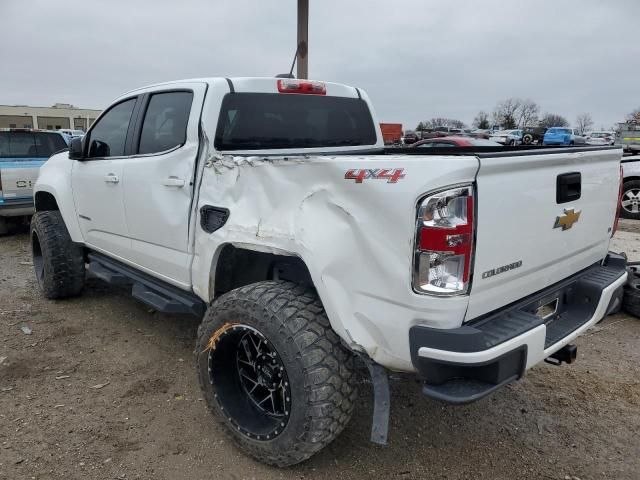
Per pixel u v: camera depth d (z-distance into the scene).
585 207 2.85
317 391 2.37
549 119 79.19
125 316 4.78
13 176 7.83
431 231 2.06
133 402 3.31
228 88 3.26
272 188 2.57
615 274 3.16
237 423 2.72
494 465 2.76
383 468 2.72
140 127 3.75
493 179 2.18
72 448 2.83
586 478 2.66
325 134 3.90
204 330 2.77
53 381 3.56
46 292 5.04
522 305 2.55
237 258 3.09
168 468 2.69
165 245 3.44
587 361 3.96
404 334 2.19
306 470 2.68
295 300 2.51
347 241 2.26
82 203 4.46
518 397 3.43
